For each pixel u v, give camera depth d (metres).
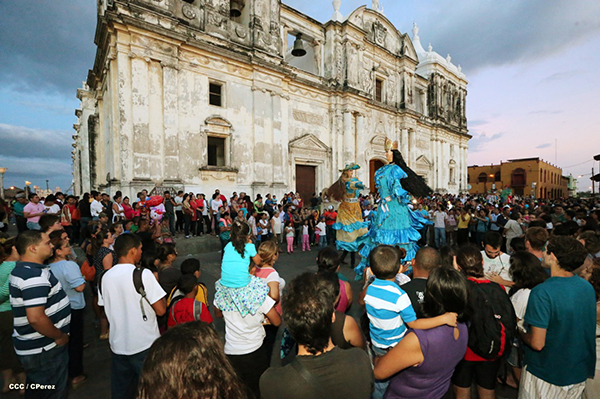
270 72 15.72
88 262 4.87
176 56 12.46
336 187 8.19
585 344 2.35
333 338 2.32
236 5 15.66
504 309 2.48
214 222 12.45
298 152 17.66
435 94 28.20
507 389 3.46
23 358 2.61
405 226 5.64
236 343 2.78
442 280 2.07
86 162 23.44
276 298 3.27
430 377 1.96
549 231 7.39
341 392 1.56
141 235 5.71
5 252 3.31
